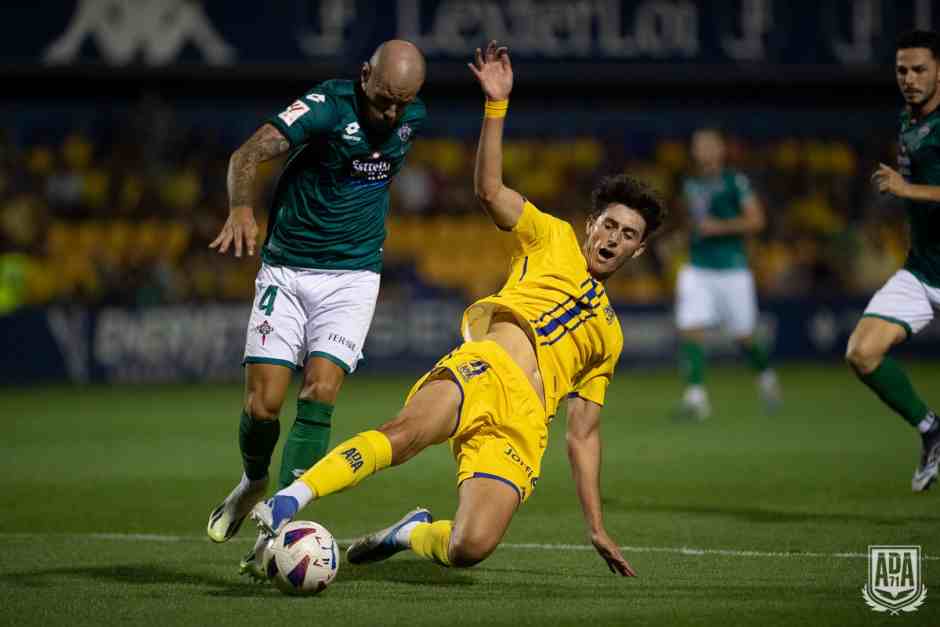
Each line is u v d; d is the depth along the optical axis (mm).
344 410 54906
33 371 69438
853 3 83062
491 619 18891
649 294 85250
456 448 21125
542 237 21719
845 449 41281
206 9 78438
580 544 25531
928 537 25781
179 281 77438
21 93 82562
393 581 21891
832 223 94188
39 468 38188
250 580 21844
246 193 21094
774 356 79875
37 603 20078
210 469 37906
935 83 27750
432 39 79562
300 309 23422
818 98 89312
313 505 31188
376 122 22312
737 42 82688
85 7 77188
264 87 82375
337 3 79000
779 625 18422
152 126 85438
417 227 87875
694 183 52031
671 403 58125
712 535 26312
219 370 71562
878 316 28625
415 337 75000
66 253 81750
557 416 55406
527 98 87062
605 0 81125
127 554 24547
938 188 26594
